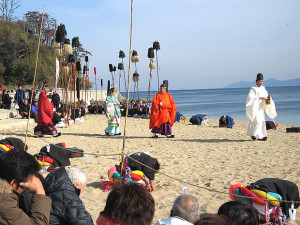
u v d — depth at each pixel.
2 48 48.00
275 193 4.79
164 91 13.98
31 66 48.88
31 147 10.93
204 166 8.42
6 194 2.59
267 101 12.53
